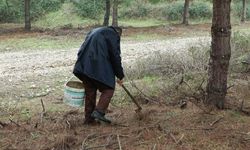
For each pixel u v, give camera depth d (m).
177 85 9.46
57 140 6.71
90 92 7.48
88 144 6.66
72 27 31.38
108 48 7.21
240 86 9.84
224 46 7.93
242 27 30.30
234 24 32.75
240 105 8.45
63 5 37.50
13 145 6.68
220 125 7.32
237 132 7.00
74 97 7.70
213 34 7.96
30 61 16.44
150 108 8.41
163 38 24.27
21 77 13.10
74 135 7.02
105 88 7.30
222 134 6.93
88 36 7.35
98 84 7.28
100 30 7.26
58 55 17.92
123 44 21.42
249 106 8.43
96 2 37.19
